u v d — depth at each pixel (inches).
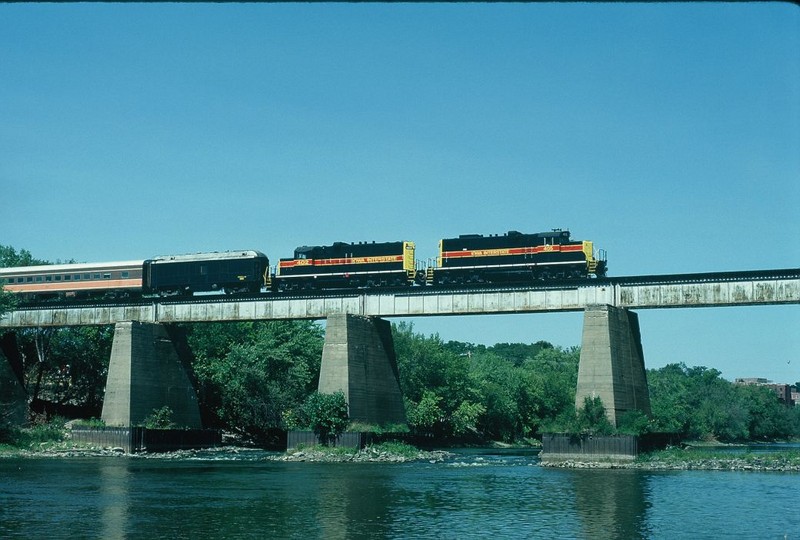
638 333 3385.8
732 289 3026.6
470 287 3415.4
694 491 2234.3
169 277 4136.3
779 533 1573.6
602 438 3051.2
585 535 1545.3
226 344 4827.8
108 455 3580.2
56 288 4261.8
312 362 5073.8
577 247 3710.6
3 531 1540.4
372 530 1587.1
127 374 3740.2
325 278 4033.0
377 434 3521.2
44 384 5167.3
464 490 2263.8
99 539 1465.3
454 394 5679.1
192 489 2260.1
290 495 2134.6
